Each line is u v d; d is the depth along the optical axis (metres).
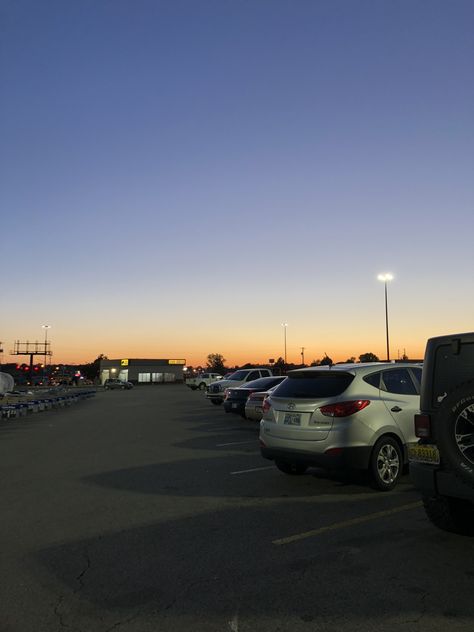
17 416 22.95
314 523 6.30
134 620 3.94
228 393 19.72
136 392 52.03
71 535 5.95
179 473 9.41
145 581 4.65
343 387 7.90
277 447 8.09
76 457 11.33
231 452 11.77
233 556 5.23
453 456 4.86
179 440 13.94
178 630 3.79
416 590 4.40
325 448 7.55
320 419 7.67
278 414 8.20
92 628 3.83
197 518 6.58
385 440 7.87
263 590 4.43
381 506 7.01
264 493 7.82
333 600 4.23
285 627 3.82
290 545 5.54
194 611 4.07
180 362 94.75
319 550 5.38
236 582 4.60
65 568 4.97
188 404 29.78
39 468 10.08
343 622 3.88
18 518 6.64
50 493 7.99
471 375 5.31
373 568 4.88
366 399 7.80
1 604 4.23
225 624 3.87
